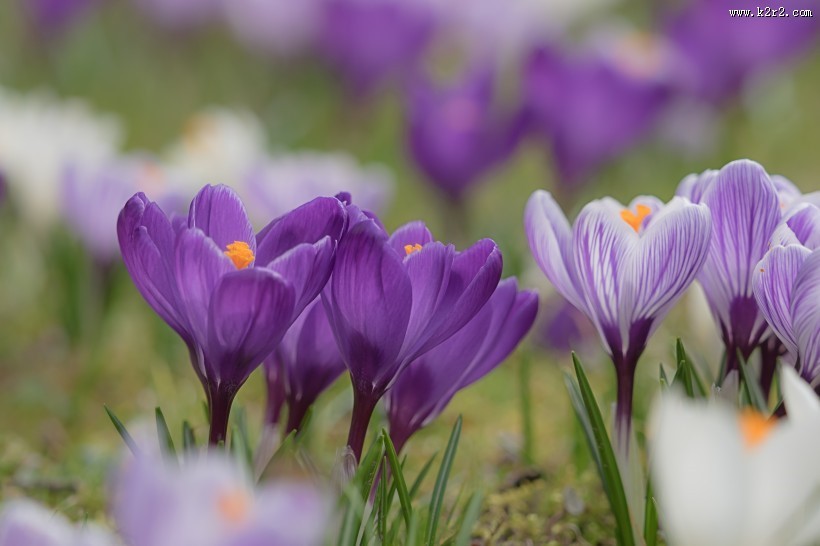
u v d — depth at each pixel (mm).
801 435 1087
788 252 1146
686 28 2293
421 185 1938
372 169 2285
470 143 1801
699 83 2289
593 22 2814
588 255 1164
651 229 1154
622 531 1177
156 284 1140
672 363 1395
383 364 1146
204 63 2945
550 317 1473
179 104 2842
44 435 1387
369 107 2410
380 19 2295
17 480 1296
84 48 2818
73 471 1325
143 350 1592
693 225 1150
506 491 1288
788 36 2230
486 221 2021
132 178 1436
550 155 1883
